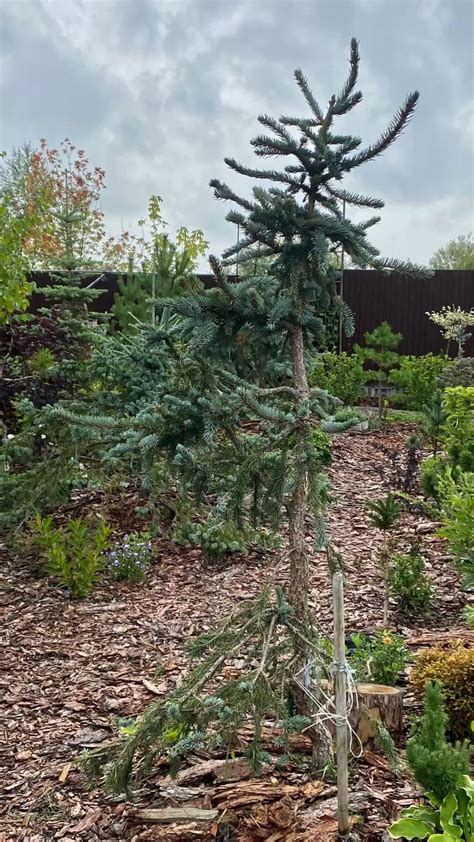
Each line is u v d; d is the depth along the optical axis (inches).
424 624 169.9
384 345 433.7
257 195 102.1
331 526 246.8
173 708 91.0
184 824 92.7
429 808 85.5
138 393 229.9
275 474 102.8
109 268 794.8
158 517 233.8
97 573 212.1
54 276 362.6
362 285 561.9
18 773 114.0
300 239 103.3
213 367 112.7
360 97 99.0
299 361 108.4
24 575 212.1
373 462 332.2
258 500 112.0
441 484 210.8
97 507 253.8
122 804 100.7
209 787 100.3
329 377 430.9
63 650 162.9
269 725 115.4
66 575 193.8
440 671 116.3
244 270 124.4
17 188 761.6
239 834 89.5
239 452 108.3
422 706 121.0
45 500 239.0
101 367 241.3
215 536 216.7
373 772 101.9
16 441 247.0
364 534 239.0
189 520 234.2
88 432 168.9
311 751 106.7
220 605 186.5
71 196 808.9
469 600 183.6
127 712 132.7
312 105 101.8
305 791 96.0
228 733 92.2
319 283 107.7
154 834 91.5
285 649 101.9
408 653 133.6
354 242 102.4
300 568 104.4
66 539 219.8
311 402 102.7
